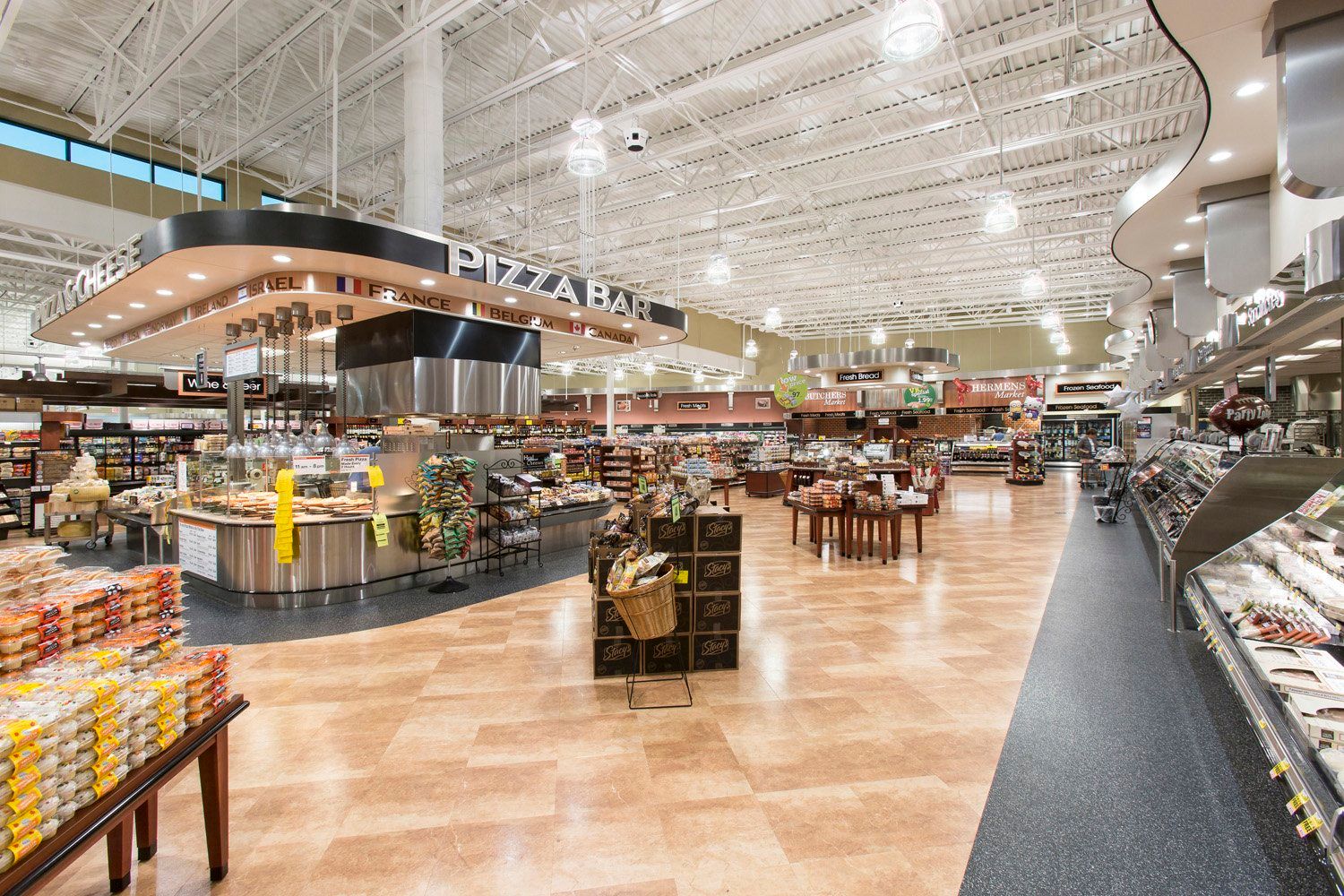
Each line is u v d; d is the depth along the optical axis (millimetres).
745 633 4547
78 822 1407
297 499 5734
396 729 3057
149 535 6945
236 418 7039
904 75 8312
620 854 2129
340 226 4926
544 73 7164
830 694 3463
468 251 5809
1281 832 2211
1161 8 2586
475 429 15453
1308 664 2201
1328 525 2789
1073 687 3527
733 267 16984
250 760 2768
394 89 8906
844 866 2061
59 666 1698
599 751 2840
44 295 15422
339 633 4594
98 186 9953
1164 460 8406
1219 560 3535
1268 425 4844
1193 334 6367
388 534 5562
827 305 22438
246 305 5996
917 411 24938
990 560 7215
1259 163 4230
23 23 7035
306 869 2064
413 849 2166
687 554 3777
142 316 7383
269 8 7227
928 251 15195
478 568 6613
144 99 7734
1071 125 8781
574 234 14695
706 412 28812
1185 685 3520
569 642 4387
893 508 7031
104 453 11891
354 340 7203
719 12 7012
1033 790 2502
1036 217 13719
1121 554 7570
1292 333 3594
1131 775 2604
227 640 4441
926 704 3322
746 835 2229
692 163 11203
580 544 8180
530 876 2021
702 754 2812
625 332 9172
